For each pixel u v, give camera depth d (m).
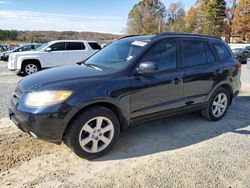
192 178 3.16
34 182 3.04
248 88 8.84
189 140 4.29
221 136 4.46
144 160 3.60
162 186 3.00
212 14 52.62
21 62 11.49
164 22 72.88
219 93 5.13
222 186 3.02
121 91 3.69
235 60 5.52
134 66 3.91
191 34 4.85
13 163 3.42
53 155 3.67
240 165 3.48
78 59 12.64
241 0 47.31
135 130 4.67
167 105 4.30
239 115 5.65
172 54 4.39
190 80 4.54
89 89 3.44
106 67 4.09
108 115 3.63
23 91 3.46
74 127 3.39
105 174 3.24
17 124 3.44
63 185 3.00
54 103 3.24
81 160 3.57
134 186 2.99
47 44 12.33
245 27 47.66
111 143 3.75
